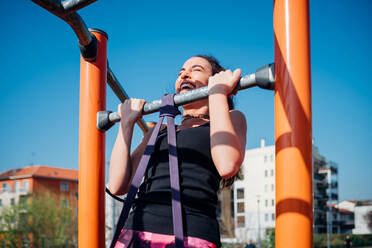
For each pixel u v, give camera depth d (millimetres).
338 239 41938
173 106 1023
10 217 31484
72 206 33562
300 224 776
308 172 805
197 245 882
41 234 30844
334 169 59969
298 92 833
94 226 1265
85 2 1025
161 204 956
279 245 793
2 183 53531
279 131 841
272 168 52781
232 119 1116
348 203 63469
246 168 55219
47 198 33000
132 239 936
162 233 913
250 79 941
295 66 846
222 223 34000
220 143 922
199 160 1023
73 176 55750
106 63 1432
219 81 984
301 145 811
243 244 30672
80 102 1377
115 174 1112
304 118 824
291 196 792
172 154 942
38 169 54000
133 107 1170
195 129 1091
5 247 30422
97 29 1399
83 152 1315
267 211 51906
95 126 1327
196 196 958
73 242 31766
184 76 1304
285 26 872
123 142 1144
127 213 897
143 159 947
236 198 55281
